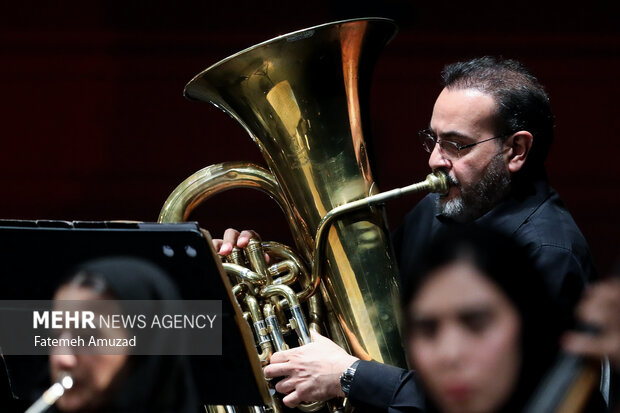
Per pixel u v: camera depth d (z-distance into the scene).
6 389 7.18
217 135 14.30
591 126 13.84
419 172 14.00
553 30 13.73
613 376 5.30
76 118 14.23
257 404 5.79
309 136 6.99
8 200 14.27
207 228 14.38
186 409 5.36
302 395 6.72
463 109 7.27
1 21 14.07
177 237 5.32
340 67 7.00
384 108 13.95
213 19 14.02
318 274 7.03
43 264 5.66
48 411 5.61
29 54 14.12
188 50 14.13
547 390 4.01
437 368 4.14
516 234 7.04
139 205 14.30
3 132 14.20
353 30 6.91
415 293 4.21
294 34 6.75
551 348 4.20
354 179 7.01
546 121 7.42
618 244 13.89
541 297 4.25
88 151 14.29
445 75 7.63
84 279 5.44
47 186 14.29
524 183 7.35
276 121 7.03
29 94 14.19
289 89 6.94
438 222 8.03
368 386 6.57
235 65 6.91
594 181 13.88
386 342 6.83
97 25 14.10
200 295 5.47
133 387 5.35
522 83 7.38
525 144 7.29
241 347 5.59
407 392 6.46
